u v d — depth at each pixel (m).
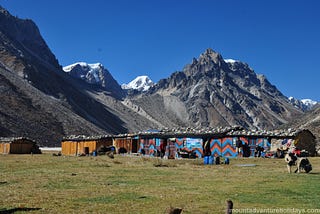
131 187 21.02
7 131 148.75
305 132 53.81
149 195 18.41
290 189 20.02
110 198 17.61
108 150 69.88
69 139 84.62
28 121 172.62
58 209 15.32
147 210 15.15
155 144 63.97
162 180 24.19
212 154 56.28
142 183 22.73
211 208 15.52
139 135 67.62
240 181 23.52
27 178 25.02
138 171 30.06
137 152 68.06
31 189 20.25
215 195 18.44
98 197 17.84
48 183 22.56
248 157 51.19
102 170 30.97
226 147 55.16
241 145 54.12
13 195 18.39
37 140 157.50
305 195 18.34
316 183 22.16
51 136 171.12
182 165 37.00
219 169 32.12
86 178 25.08
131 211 14.99
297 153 48.75
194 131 60.03
